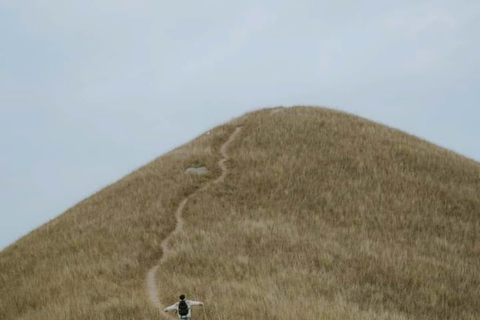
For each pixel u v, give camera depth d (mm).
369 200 30562
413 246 26359
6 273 25828
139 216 28047
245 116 47969
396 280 21781
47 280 22438
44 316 17219
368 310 17766
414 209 30203
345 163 35125
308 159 35312
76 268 22312
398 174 34062
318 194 30891
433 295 20766
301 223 27203
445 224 29156
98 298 17969
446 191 32719
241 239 23812
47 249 27062
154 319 14820
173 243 24000
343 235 26438
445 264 24266
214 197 30234
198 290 17453
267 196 30484
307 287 18719
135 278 20266
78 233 28062
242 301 15969
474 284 22969
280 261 21531
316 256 22656
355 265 22562
